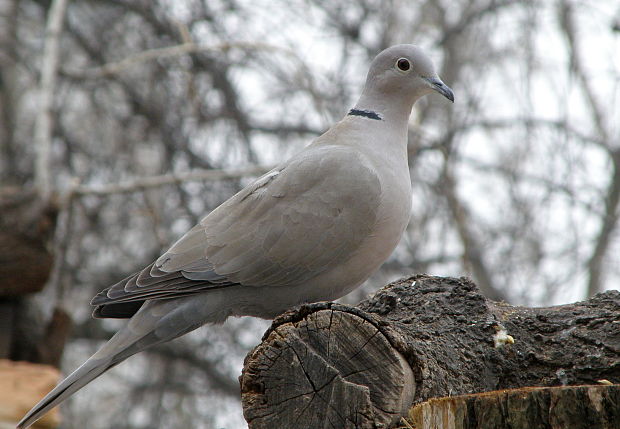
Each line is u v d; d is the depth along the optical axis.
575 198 17.06
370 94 8.59
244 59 17.06
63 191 14.17
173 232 17.39
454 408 5.37
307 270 7.85
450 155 16.81
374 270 8.09
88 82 18.14
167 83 17.09
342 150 8.09
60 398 7.23
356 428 5.68
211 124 17.03
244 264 7.82
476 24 18.58
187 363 19.08
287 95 17.19
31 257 12.68
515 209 17.45
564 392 5.20
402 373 5.83
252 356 5.96
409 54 8.56
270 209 7.93
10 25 18.66
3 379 11.68
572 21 19.00
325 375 5.79
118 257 18.78
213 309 7.86
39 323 13.45
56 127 17.23
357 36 17.34
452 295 7.33
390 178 8.01
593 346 7.05
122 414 19.50
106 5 18.00
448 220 17.16
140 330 7.62
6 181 17.86
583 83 19.95
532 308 7.50
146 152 19.36
